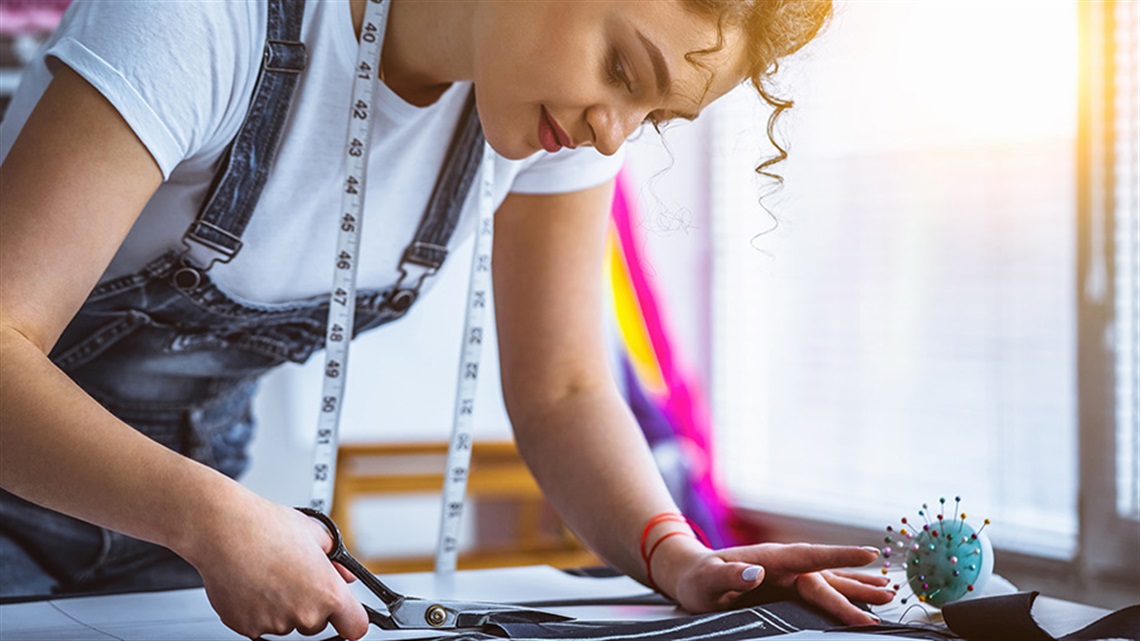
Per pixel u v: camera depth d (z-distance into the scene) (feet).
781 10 2.98
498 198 4.01
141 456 2.66
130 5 2.94
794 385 11.41
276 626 2.63
